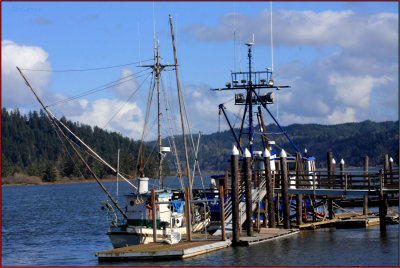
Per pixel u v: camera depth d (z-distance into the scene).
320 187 68.50
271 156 71.38
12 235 75.38
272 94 72.00
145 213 54.59
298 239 56.16
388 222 68.19
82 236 72.50
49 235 74.50
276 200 65.06
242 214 59.72
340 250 50.69
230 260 47.25
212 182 68.12
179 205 58.06
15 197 186.62
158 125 60.16
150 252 47.97
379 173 58.22
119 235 53.53
